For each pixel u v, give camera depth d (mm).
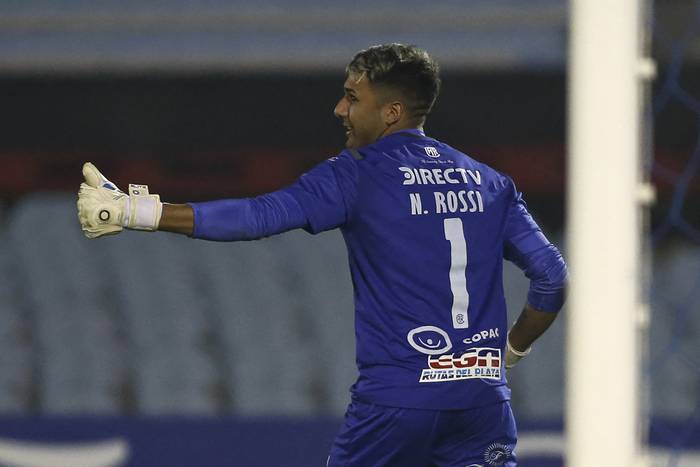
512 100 41875
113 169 42156
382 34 41219
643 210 8102
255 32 41594
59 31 41594
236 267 36812
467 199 10570
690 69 39375
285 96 42781
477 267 10477
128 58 41500
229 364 33156
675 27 39156
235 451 22453
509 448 10797
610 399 7660
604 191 7691
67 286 36250
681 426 21938
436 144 10828
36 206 39125
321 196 10047
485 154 41625
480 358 10422
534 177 41156
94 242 37844
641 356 8117
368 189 10266
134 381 32438
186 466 22391
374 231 10258
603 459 7660
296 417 22547
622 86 7699
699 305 34375
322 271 36719
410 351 10227
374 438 10391
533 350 32344
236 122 42969
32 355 33219
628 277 7684
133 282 36344
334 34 41500
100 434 22516
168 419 22547
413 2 41188
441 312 10281
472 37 40906
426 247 10281
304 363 33344
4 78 42594
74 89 42750
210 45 41562
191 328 34531
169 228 9430
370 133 10766
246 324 34688
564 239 39625
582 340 7715
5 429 22531
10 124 43062
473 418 10461
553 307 11031
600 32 7711
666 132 40156
